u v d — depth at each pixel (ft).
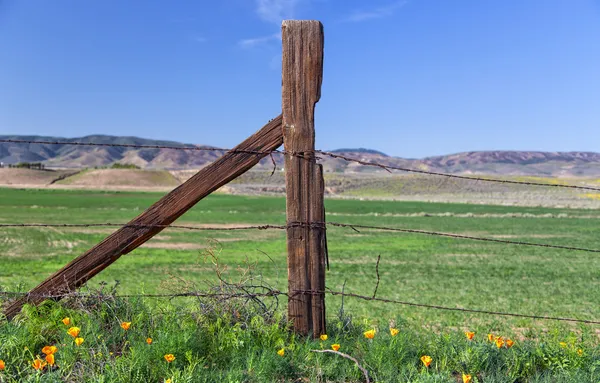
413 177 493.77
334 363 12.26
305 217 13.82
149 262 74.33
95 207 219.41
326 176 536.01
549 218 196.54
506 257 88.84
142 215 14.20
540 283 60.39
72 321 13.39
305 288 13.85
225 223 157.38
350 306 40.91
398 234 131.75
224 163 13.94
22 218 158.51
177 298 16.85
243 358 12.37
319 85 13.73
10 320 14.03
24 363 11.87
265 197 337.72
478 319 35.06
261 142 13.93
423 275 67.00
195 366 11.48
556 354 13.35
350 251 95.96
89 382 10.78
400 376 11.61
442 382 11.16
